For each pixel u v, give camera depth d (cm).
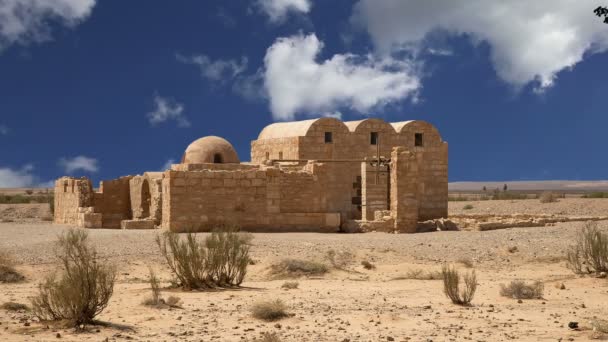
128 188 4769
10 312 1523
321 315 1515
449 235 3222
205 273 2039
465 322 1447
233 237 2158
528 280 2114
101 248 2589
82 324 1366
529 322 1448
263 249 2645
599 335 1298
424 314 1543
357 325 1408
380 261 2534
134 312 1532
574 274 2253
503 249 2730
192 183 3369
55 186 4944
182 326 1386
